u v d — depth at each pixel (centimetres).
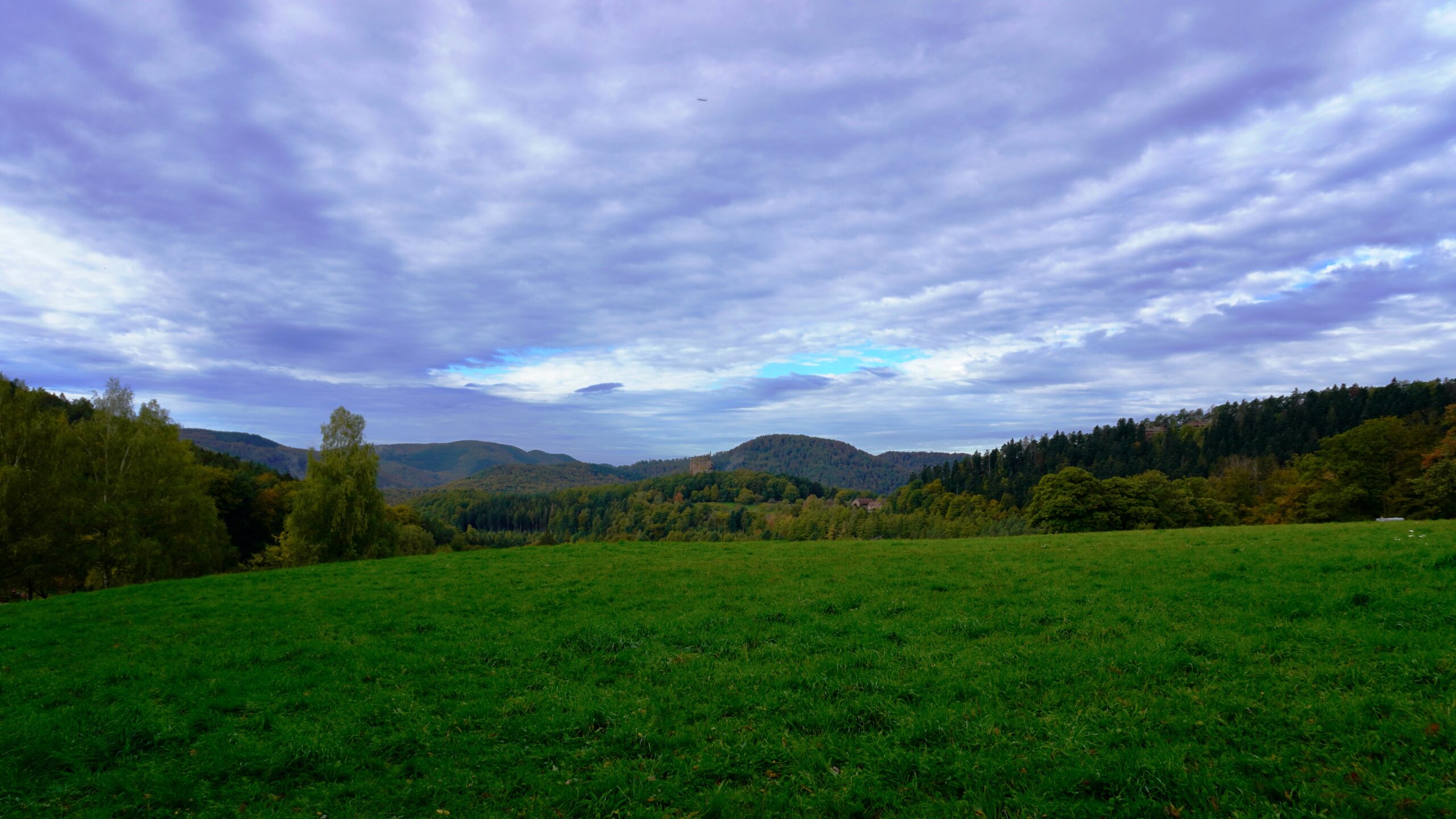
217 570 5284
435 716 1028
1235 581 1653
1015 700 954
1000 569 2162
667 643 1408
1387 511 6425
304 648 1440
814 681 1089
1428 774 643
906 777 768
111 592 2366
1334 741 735
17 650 1491
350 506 5562
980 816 673
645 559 2892
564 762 859
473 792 802
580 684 1163
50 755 892
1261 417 16762
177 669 1298
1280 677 939
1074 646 1195
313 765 879
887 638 1360
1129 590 1653
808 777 774
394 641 1495
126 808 777
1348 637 1079
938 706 945
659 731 927
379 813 762
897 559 2591
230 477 8306
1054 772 726
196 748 937
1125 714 861
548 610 1811
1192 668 1008
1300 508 7106
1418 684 864
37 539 3659
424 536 9375
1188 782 675
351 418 5762
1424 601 1248
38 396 4134
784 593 1912
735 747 869
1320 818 598
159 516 4597
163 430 4872
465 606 1870
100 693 1159
